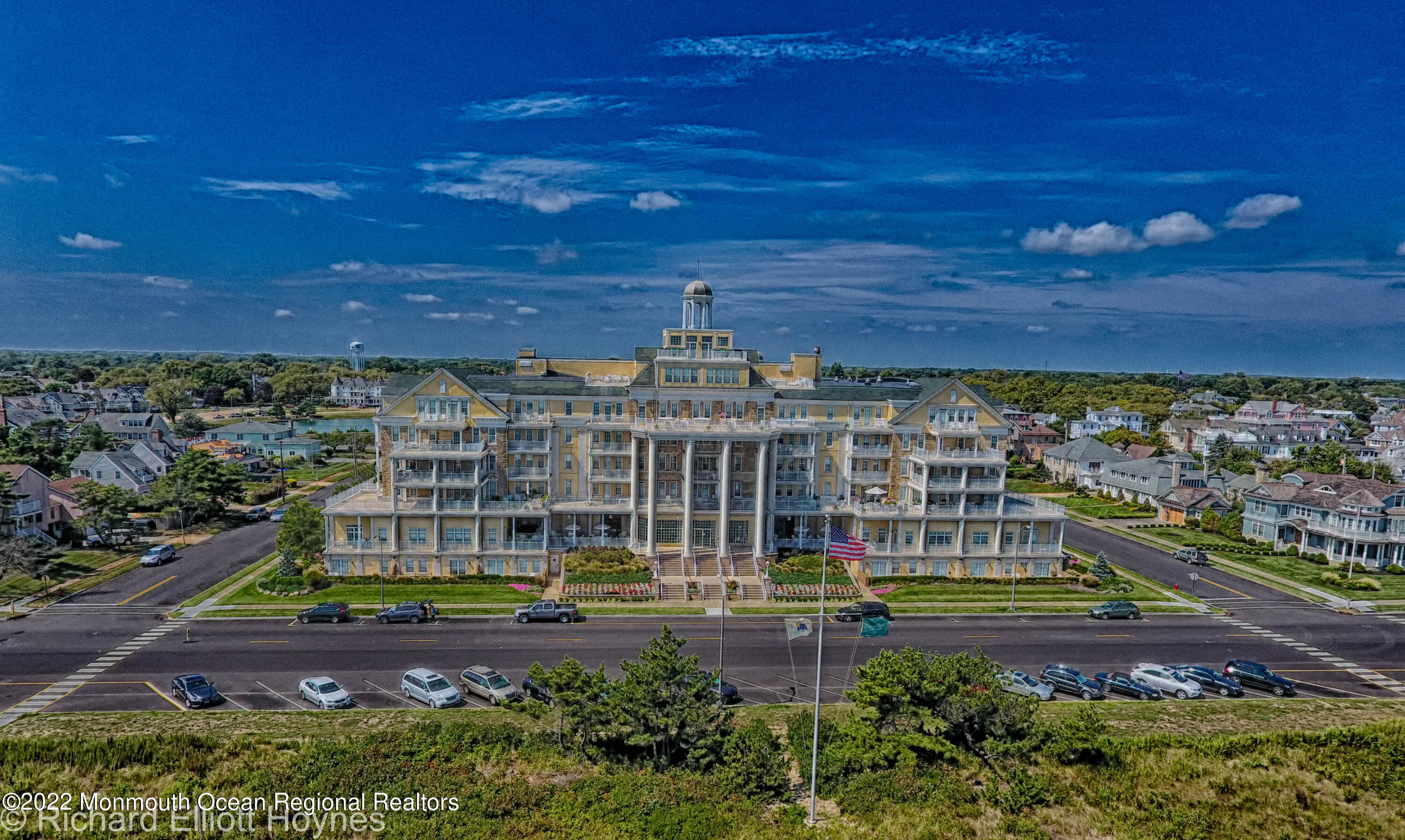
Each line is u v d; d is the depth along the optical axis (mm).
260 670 55125
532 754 41750
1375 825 39781
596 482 81812
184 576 77812
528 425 80250
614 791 38250
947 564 82750
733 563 78750
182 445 153500
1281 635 67750
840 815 38531
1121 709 51719
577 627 65250
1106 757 43594
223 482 104938
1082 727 43875
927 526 82312
